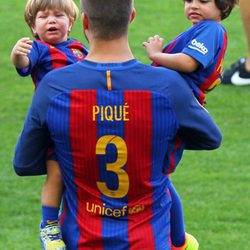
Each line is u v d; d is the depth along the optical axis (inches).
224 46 552.7
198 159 1117.1
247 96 1358.3
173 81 502.6
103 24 500.1
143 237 505.7
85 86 498.0
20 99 1366.9
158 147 502.9
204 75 542.9
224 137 1195.3
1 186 1034.7
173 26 1761.8
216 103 1330.0
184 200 982.4
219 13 562.6
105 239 504.4
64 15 590.2
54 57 569.3
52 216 525.7
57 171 523.2
